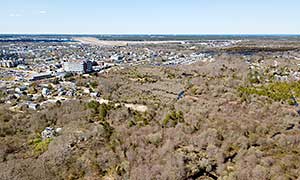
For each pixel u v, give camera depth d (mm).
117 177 60219
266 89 106750
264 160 58156
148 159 63531
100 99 108750
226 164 59844
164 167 59312
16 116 92188
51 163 64938
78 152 68812
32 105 101938
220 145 65750
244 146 64438
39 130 83125
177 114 82625
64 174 62469
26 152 71562
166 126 77125
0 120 87438
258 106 87938
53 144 72562
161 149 65688
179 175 57125
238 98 98312
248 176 54281
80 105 98375
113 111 90125
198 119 78625
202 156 62688
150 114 88188
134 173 59406
